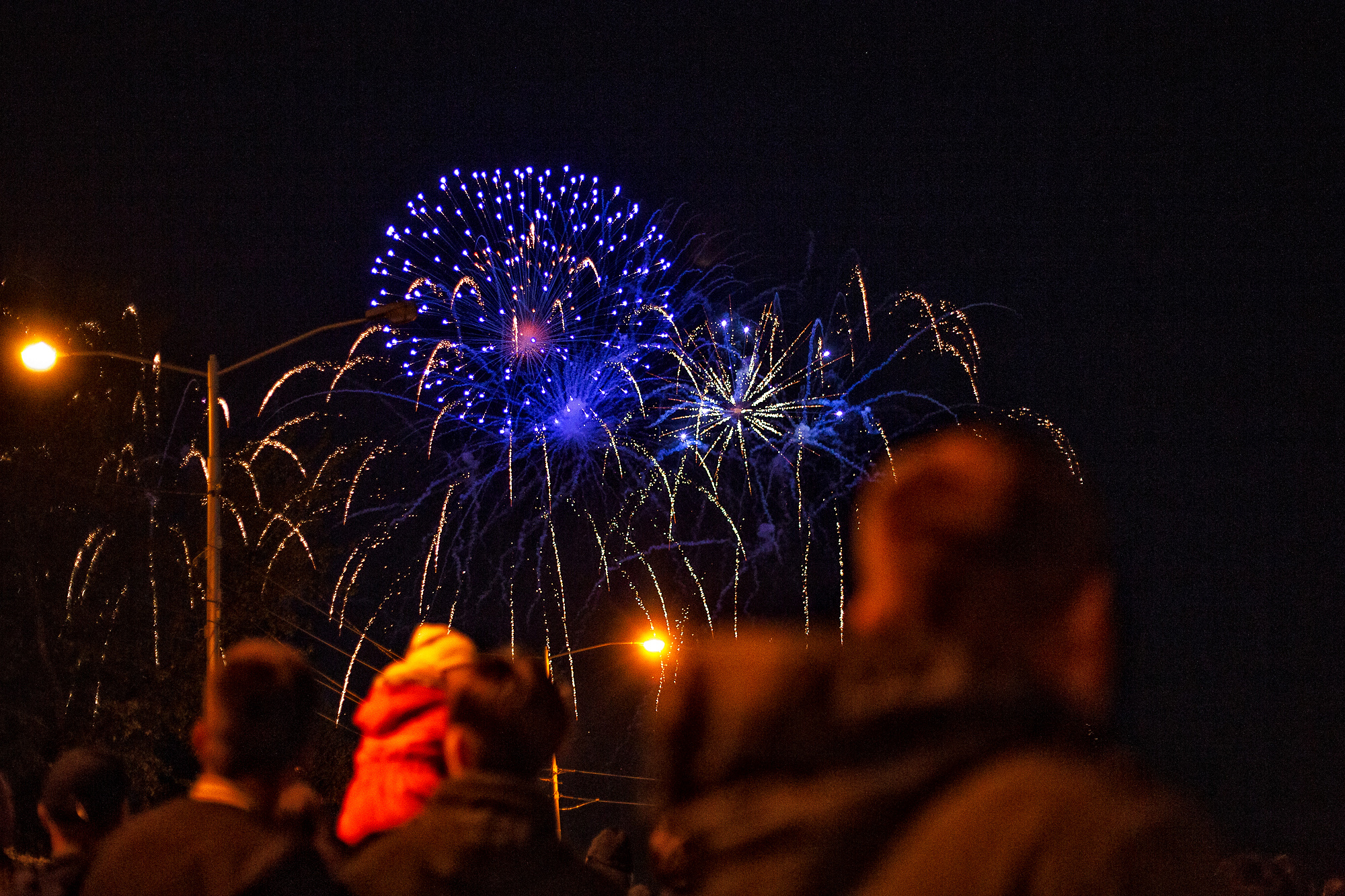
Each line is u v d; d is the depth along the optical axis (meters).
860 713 1.42
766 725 1.48
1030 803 1.23
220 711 3.10
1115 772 1.27
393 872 2.74
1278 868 4.99
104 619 19.53
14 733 18.56
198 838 2.91
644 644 15.68
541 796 2.83
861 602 1.53
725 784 1.50
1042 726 1.36
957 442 1.49
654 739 1.61
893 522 1.46
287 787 3.52
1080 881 1.16
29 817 18.56
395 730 3.57
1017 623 1.39
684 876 1.53
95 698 19.28
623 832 6.34
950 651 1.40
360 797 3.53
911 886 1.25
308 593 21.44
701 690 1.58
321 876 2.92
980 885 1.21
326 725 17.80
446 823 2.74
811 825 1.38
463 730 2.88
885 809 1.35
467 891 2.66
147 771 19.56
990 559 1.38
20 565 19.22
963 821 1.26
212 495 14.33
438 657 3.62
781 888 1.37
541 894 2.70
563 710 2.96
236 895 2.80
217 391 14.64
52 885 4.34
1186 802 1.24
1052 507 1.40
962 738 1.35
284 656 3.24
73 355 13.66
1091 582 1.41
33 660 19.00
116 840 3.03
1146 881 1.15
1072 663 1.42
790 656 1.54
